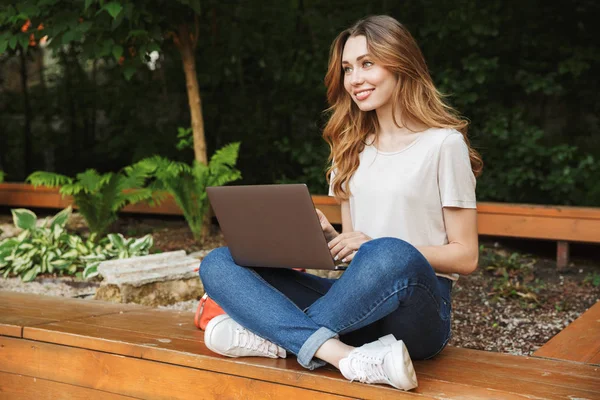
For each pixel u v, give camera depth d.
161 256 4.43
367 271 2.03
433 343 2.25
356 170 2.41
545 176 7.24
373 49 2.26
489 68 7.10
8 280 4.82
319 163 7.52
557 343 2.82
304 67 7.84
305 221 2.09
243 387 2.25
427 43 7.59
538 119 7.81
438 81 7.39
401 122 2.32
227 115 8.64
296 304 2.39
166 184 5.62
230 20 7.84
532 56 7.62
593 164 6.66
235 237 2.27
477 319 3.90
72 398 2.64
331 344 2.11
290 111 8.30
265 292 2.25
